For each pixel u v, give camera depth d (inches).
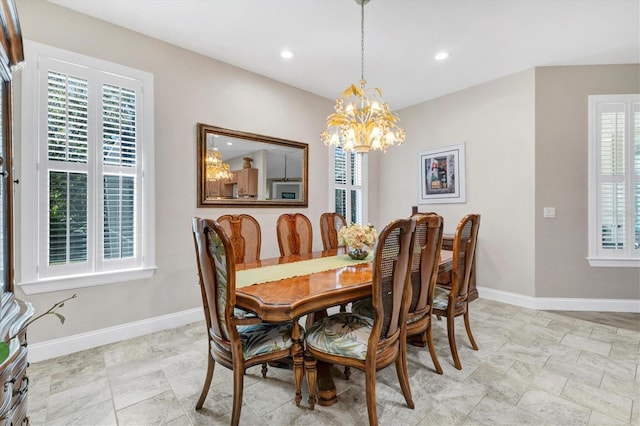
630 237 129.1
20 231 85.6
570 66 131.6
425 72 137.5
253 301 59.7
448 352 93.5
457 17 97.5
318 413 65.6
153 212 108.6
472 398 70.7
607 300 130.6
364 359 59.6
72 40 93.2
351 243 97.7
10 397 37.2
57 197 91.3
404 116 184.2
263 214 141.8
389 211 194.1
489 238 148.1
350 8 93.0
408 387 67.6
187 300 117.3
